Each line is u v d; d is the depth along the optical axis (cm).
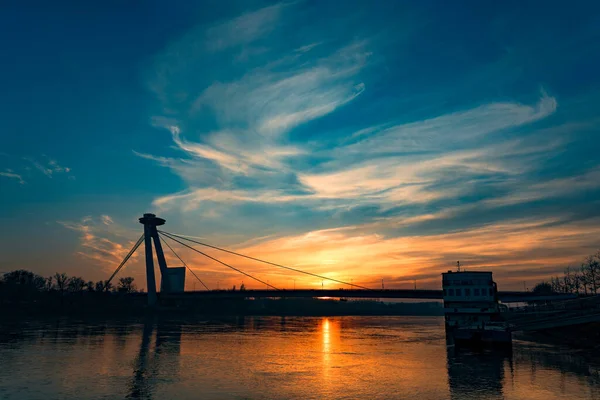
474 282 10388
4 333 11319
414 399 4697
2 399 4562
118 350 8269
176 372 6109
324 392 5006
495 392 4959
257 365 6812
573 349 8544
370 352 8550
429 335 13262
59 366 6419
